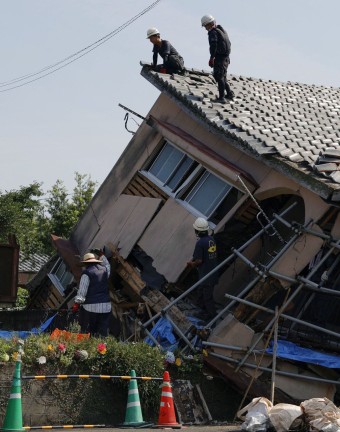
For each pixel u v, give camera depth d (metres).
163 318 28.12
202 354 25.58
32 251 70.69
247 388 24.48
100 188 38.00
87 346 22.62
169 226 32.47
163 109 36.12
